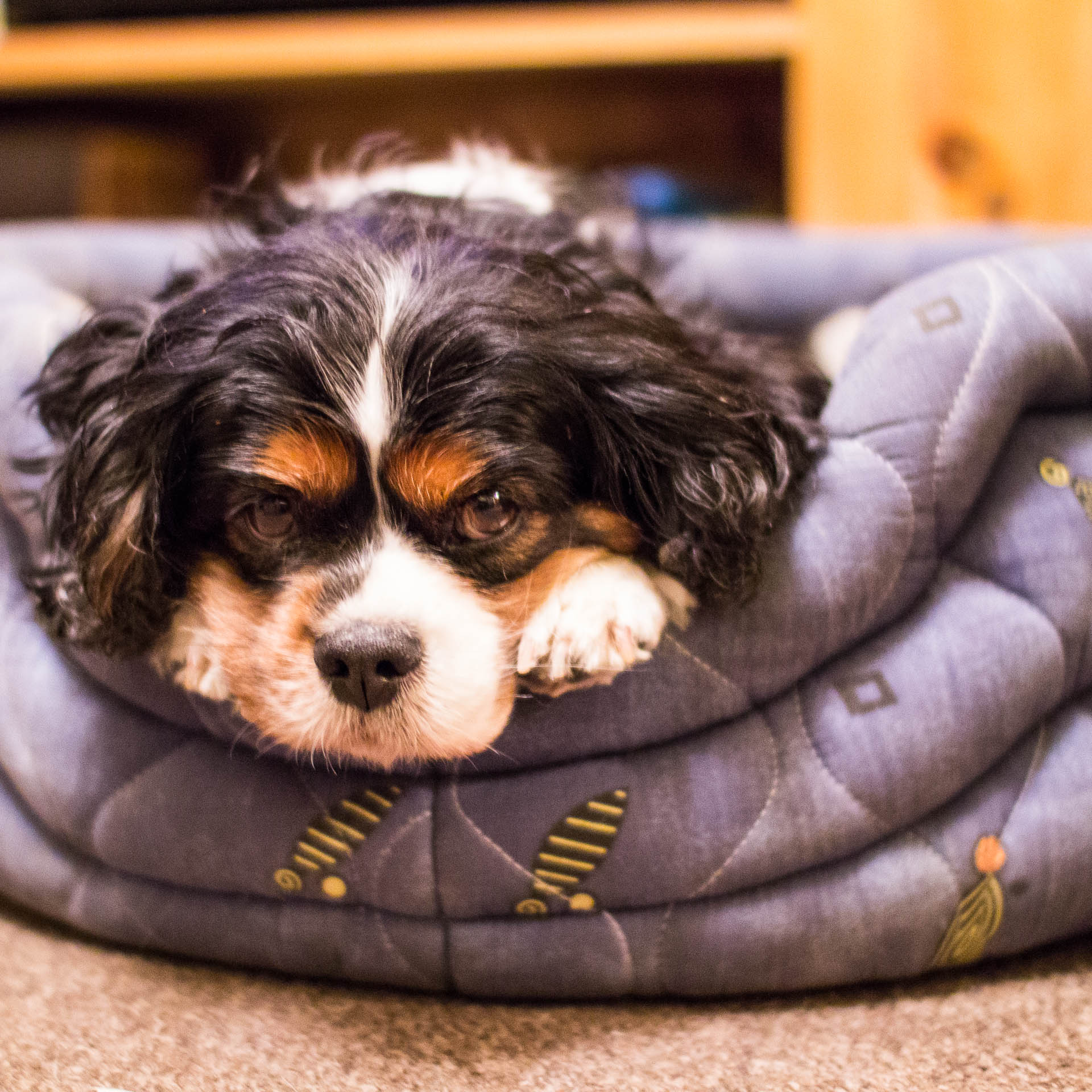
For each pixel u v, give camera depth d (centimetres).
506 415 91
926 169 213
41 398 109
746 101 261
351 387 90
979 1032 88
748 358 121
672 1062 85
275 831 94
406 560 91
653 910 92
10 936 107
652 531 99
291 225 115
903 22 208
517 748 91
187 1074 84
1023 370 97
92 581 97
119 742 99
